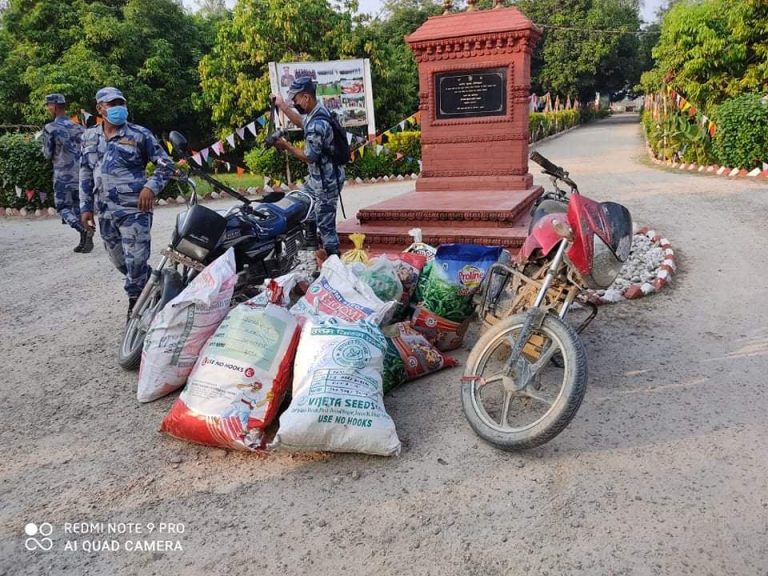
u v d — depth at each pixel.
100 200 5.02
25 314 5.97
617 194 10.98
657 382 3.93
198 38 24.09
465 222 6.58
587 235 3.33
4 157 11.87
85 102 19.42
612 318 5.05
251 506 2.96
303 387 3.26
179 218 4.48
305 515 2.87
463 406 3.43
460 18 7.84
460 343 4.64
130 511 2.97
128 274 5.04
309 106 5.73
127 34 20.92
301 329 3.59
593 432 3.41
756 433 3.31
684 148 14.37
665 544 2.56
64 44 21.08
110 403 4.04
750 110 12.05
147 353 3.97
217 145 14.18
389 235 6.57
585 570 2.46
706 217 8.46
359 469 3.18
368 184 15.46
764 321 4.78
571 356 3.11
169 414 3.50
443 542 2.65
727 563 2.45
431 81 7.98
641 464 3.10
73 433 3.70
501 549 2.60
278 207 5.16
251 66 18.31
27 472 3.32
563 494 2.91
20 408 4.04
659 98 17.34
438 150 8.17
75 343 5.14
